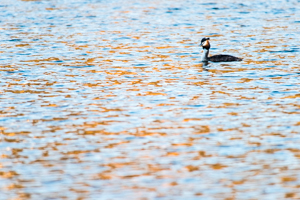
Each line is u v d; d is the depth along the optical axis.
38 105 23.64
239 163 17.14
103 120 21.47
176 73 29.52
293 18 47.47
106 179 16.17
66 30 42.88
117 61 32.59
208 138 19.33
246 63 31.69
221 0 58.66
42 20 47.44
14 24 45.50
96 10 52.91
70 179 16.20
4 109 23.08
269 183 15.77
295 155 17.66
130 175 16.41
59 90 26.16
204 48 32.44
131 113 22.36
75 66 31.30
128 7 54.56
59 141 19.23
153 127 20.56
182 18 48.12
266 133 19.73
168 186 15.70
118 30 42.81
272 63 31.56
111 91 25.91
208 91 25.72
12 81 27.95
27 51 35.41
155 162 17.30
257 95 24.88
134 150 18.30
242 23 45.38
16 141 19.28
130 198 15.01
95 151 18.27
